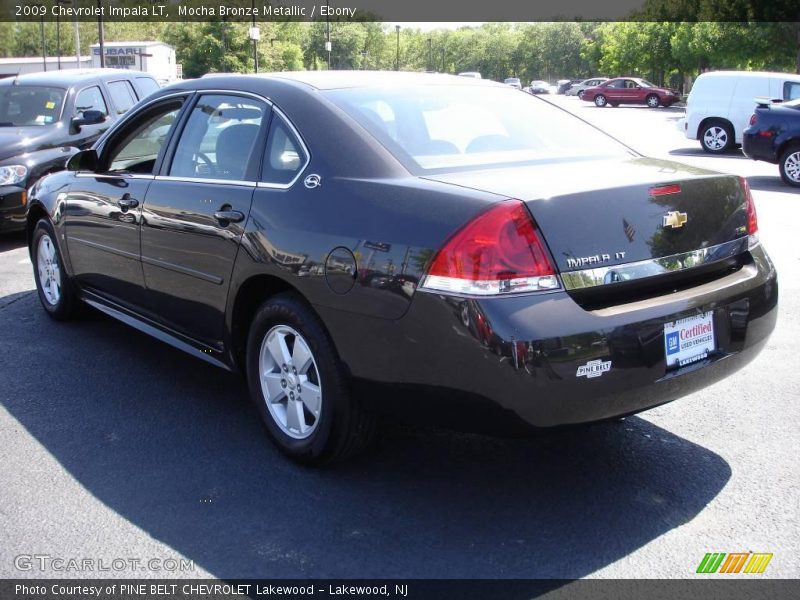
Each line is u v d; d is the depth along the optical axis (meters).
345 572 2.93
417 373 3.05
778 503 3.39
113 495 3.48
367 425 3.48
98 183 4.99
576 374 2.92
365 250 3.18
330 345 3.39
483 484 3.57
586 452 3.88
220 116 4.21
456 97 4.08
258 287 3.85
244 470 3.69
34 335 5.70
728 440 4.00
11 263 8.09
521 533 3.18
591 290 3.01
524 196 2.98
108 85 10.49
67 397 4.58
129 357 5.25
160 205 4.32
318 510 3.35
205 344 4.24
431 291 2.96
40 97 9.78
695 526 3.22
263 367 3.79
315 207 3.45
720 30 36.22
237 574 2.92
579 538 3.14
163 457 3.83
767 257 3.71
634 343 3.02
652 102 43.84
